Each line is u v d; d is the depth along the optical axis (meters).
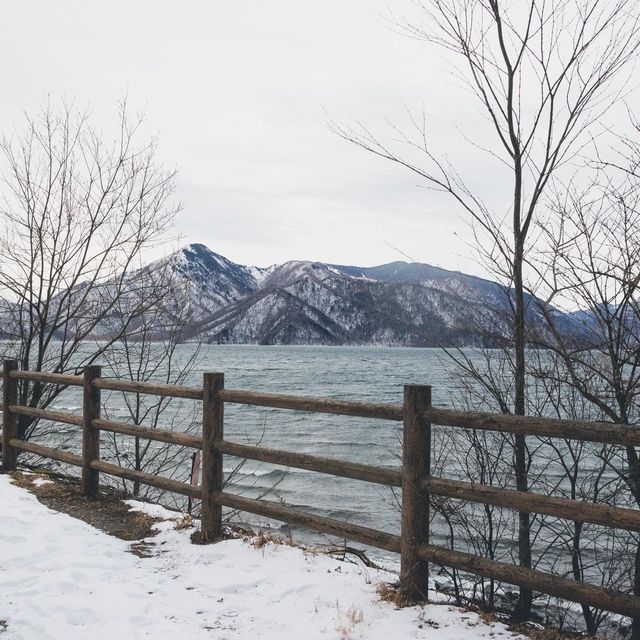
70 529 5.81
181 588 4.41
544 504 3.49
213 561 4.98
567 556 7.46
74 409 34.06
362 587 4.38
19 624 3.75
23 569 4.70
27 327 10.80
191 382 35.94
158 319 11.19
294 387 60.38
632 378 5.15
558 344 5.51
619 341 5.17
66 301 10.98
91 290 11.05
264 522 14.64
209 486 5.48
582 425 3.38
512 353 6.09
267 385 62.53
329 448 25.94
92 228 10.90
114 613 3.92
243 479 20.53
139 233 11.20
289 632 3.68
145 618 3.86
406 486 4.15
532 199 5.88
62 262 10.73
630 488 5.29
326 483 20.22
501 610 5.70
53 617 3.84
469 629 3.70
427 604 4.06
